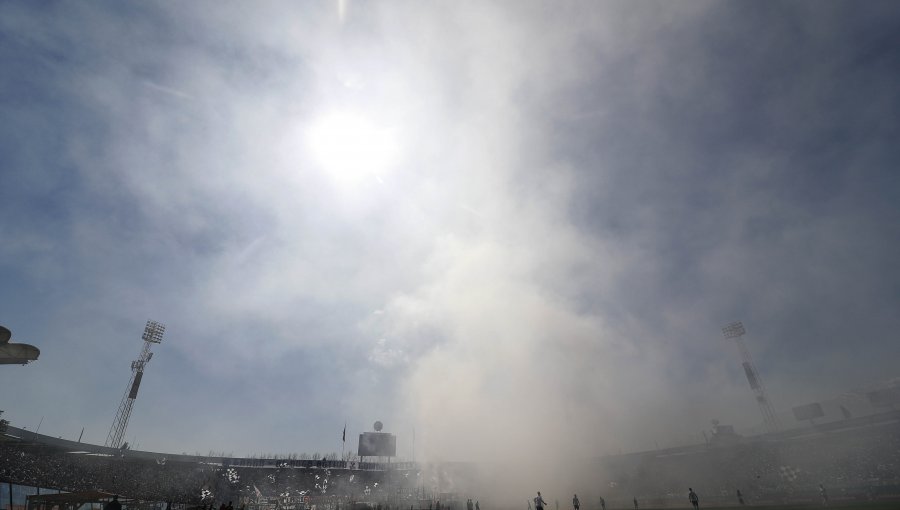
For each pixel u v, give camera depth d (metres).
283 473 134.00
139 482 101.25
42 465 86.69
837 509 40.56
